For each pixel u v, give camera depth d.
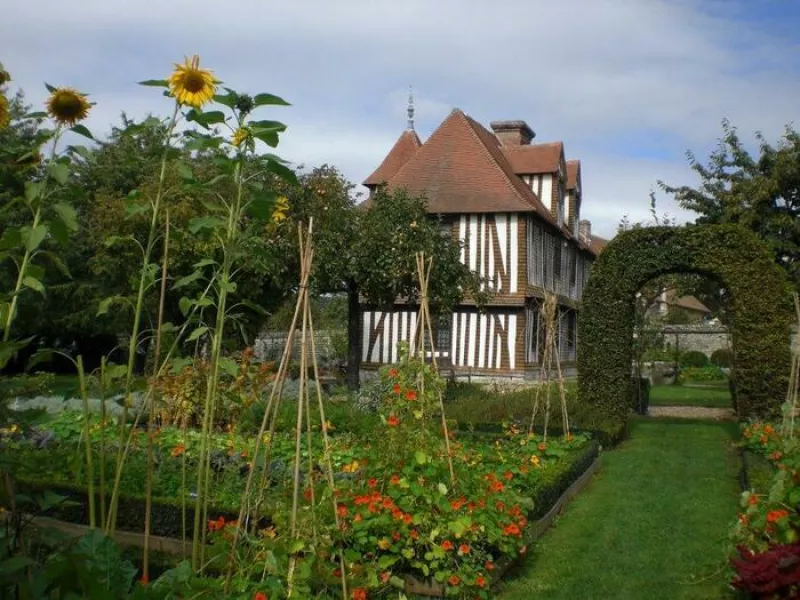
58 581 2.67
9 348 3.15
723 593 5.47
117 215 15.77
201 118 3.93
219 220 4.14
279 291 19.83
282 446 8.09
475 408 13.26
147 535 4.12
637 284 13.27
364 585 4.36
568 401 13.52
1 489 3.09
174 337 4.61
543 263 26.52
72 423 8.80
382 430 6.19
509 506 5.91
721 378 33.31
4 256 3.54
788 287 12.60
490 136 29.06
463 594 5.09
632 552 6.52
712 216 22.03
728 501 8.40
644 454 11.55
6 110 3.48
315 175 17.94
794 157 20.22
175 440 7.80
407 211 18.12
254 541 4.18
